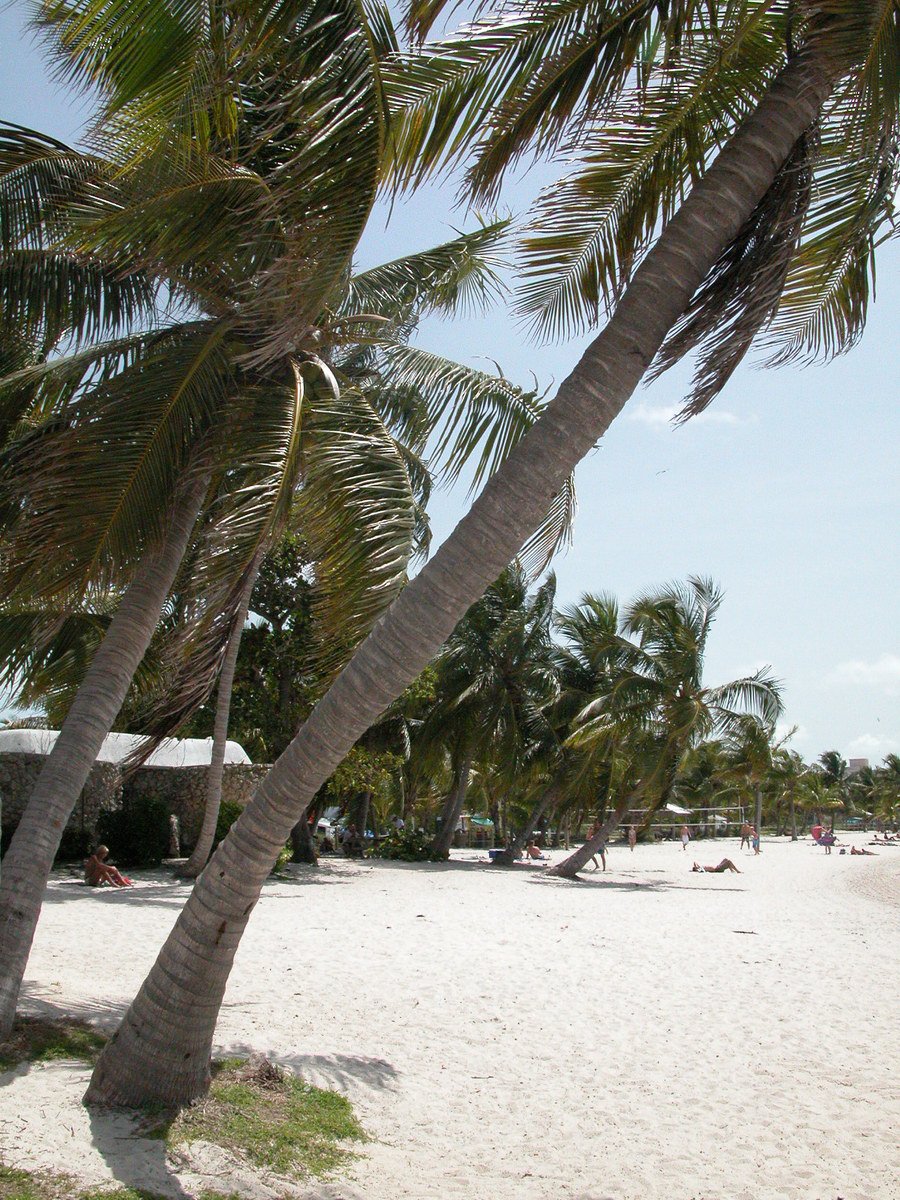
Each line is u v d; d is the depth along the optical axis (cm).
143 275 738
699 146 570
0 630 949
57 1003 706
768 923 1750
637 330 454
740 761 4762
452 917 1567
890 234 552
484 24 453
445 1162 529
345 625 562
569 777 3158
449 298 1005
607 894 2192
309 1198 445
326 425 669
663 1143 592
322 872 2342
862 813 10819
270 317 667
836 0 461
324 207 413
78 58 402
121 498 657
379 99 408
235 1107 525
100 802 2023
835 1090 714
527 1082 691
